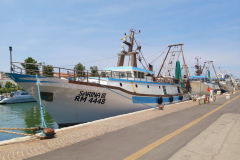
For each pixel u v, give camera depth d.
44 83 12.21
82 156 5.62
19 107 38.25
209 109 16.66
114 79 16.77
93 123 10.62
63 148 6.36
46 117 24.59
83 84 13.42
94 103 14.44
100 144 6.80
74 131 8.73
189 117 12.48
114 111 15.93
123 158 5.46
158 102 20.88
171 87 26.14
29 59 34.22
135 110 17.67
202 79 47.94
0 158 5.41
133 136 7.87
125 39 22.42
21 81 11.81
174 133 8.28
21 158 5.43
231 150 5.95
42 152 5.96
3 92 63.25
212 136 7.64
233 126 9.38
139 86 19.08
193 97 29.02
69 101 13.31
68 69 13.03
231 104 21.05
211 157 5.42
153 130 8.92
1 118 23.67
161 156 5.57
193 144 6.66
